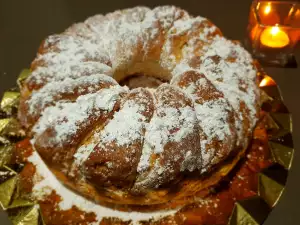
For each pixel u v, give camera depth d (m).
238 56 0.31
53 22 0.47
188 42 0.32
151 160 0.25
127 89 0.28
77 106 0.26
